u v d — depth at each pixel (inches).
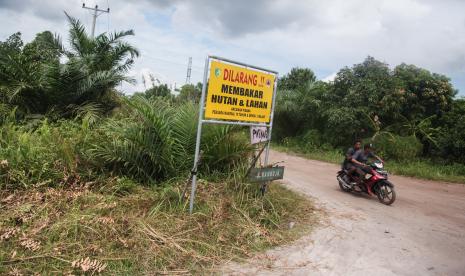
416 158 596.1
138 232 166.4
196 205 207.6
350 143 724.7
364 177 313.3
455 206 308.3
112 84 454.9
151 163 245.4
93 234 159.0
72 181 212.7
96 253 147.6
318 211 246.2
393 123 680.4
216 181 249.0
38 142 245.0
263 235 187.5
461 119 561.9
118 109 435.5
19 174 197.2
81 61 439.5
